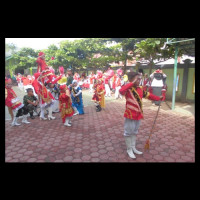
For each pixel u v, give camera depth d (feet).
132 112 9.95
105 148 11.93
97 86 21.50
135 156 10.83
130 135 10.42
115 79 34.78
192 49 24.77
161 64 31.78
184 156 10.77
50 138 13.73
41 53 16.92
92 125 16.65
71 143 12.78
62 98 15.47
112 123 17.15
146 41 24.80
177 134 14.15
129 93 10.03
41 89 17.57
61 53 37.37
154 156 10.80
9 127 16.40
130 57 36.24
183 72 27.94
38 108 24.03
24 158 10.75
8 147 12.25
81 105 20.43
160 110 22.13
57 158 10.73
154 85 24.89
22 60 55.26
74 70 42.11
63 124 17.07
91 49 37.09
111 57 37.27
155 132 14.61
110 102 28.50
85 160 10.46
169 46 23.93
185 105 25.18
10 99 16.26
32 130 15.53
